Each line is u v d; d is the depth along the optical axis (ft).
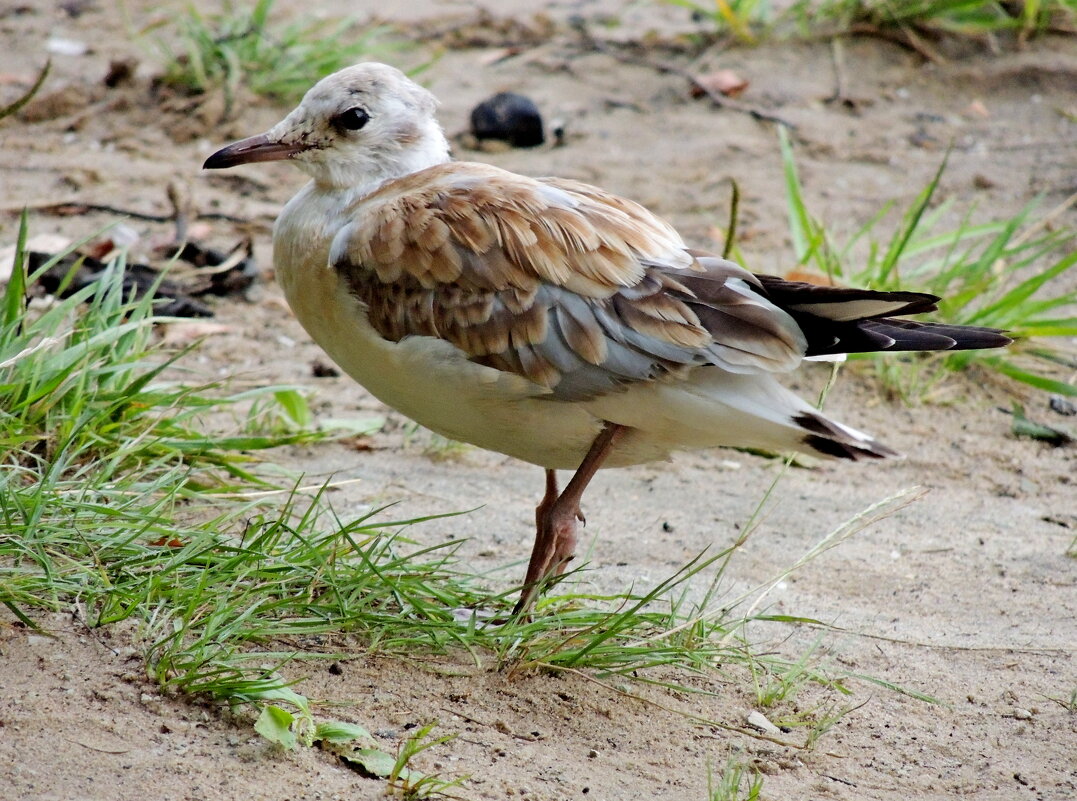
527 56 66.64
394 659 27.73
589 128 61.11
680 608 31.71
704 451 42.27
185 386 37.47
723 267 29.14
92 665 25.64
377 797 23.34
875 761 26.40
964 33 66.49
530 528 35.73
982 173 57.98
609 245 28.89
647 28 69.21
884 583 34.32
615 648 28.45
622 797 24.23
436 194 30.22
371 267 29.81
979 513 38.65
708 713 27.61
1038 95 63.72
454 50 67.10
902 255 51.11
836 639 31.22
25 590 27.37
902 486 40.32
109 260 46.88
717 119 62.03
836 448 28.43
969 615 32.83
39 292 45.91
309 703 25.61
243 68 61.05
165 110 59.82
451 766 24.48
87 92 60.49
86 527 29.50
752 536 36.55
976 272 48.24
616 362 28.40
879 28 67.10
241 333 46.19
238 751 23.99
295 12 68.13
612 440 29.76
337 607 28.32
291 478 36.83
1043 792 25.62
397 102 33.04
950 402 45.14
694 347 28.02
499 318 28.81
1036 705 28.81
